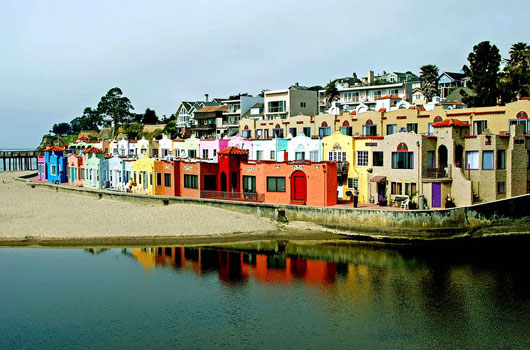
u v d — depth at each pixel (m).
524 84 71.50
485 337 29.14
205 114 121.62
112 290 37.59
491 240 49.31
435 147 54.53
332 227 52.12
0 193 82.69
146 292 37.09
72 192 81.38
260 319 32.00
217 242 51.31
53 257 46.28
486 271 40.91
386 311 32.88
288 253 47.25
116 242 50.81
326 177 55.53
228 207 59.09
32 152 156.75
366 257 45.25
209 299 35.59
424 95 95.00
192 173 65.88
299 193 57.56
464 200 51.94
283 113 96.12
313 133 75.88
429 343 28.48
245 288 37.69
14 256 46.53
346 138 60.34
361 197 58.72
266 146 71.31
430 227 48.31
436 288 36.97
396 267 42.22
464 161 54.25
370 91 99.44
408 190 54.31
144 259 45.56
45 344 29.17
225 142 78.44
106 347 28.67
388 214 49.22
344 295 35.84
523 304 33.78
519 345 28.19
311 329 30.42
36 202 71.00
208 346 28.53
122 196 71.00
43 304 35.06
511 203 49.66
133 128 155.50
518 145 53.88
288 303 34.56
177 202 64.56
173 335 30.00
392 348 27.95
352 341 28.80
